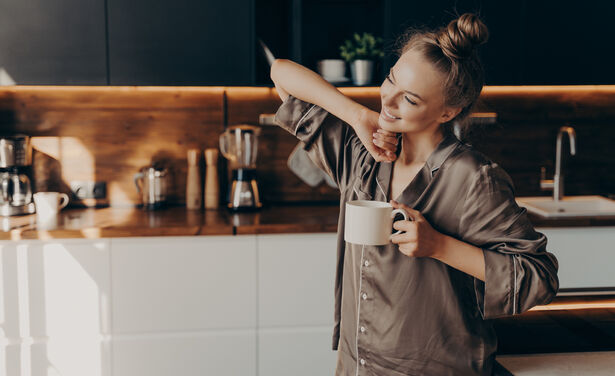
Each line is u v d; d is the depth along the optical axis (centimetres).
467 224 90
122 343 220
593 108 282
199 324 223
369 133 96
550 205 276
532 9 247
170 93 264
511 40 248
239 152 251
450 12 243
